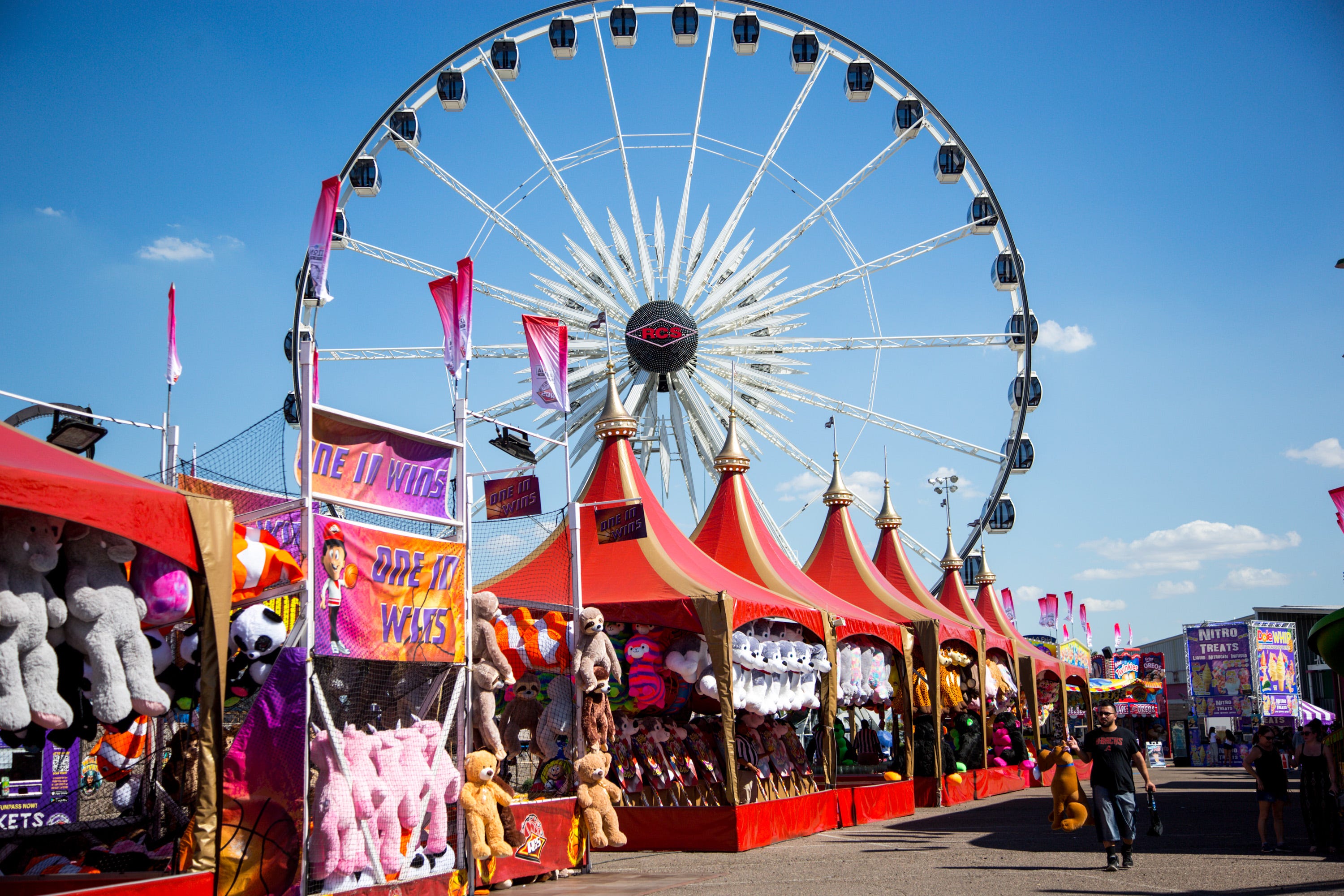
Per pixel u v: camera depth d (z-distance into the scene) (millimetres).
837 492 21578
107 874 7434
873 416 28281
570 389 26734
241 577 7688
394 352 27359
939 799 19547
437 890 8820
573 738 11422
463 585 9773
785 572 17062
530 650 11297
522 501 11344
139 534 6453
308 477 8156
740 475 17891
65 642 6777
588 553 14086
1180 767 40750
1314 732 12797
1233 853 12617
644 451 26641
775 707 13977
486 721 10117
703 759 13398
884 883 10172
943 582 29141
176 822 8602
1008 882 10266
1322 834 12547
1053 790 14008
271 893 7414
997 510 28734
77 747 10430
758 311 27531
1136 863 11711
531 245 27266
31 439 6805
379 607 8625
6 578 6293
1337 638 12070
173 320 10992
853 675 17125
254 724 7547
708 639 12500
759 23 27609
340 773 7945
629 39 27641
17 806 9852
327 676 8656
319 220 10234
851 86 27828
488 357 27156
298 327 23797
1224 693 41844
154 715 6980
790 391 27828
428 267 26781
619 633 13180
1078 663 48719
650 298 27062
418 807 8609
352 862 7910
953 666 22359
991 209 28406
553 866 10562
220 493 9117
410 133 26328
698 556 14766
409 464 9367
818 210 28203
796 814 14328
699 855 12578
